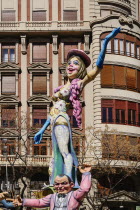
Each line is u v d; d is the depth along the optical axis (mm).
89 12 61219
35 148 57062
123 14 62625
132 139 58906
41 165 55156
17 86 59781
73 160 19500
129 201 55969
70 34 60688
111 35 19984
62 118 19703
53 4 61438
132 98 59781
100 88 58656
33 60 60688
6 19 61469
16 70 59938
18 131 53562
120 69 59719
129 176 57719
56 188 12656
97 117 58031
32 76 60188
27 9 61438
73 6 61500
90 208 49031
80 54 20719
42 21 60594
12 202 12445
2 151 56750
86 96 59312
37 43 60844
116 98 58844
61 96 20328
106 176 56625
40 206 12594
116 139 52750
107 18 59938
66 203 12422
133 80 60469
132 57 60750
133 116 59562
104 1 61469
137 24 62031
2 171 55562
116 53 59750
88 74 20594
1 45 60719
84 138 53125
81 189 12258
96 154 53844
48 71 60156
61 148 19297
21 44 60594
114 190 57281
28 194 55875
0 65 59938
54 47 60500
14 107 59438
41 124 57031
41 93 60000
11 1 61656
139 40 62188
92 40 60062
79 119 20516
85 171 12391
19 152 55469
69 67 20594
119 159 53625
